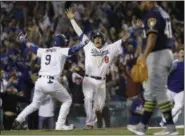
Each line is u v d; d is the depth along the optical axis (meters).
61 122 24.77
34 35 40.38
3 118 30.44
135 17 45.09
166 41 18.97
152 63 18.94
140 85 33.94
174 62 27.59
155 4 18.98
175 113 27.33
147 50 18.42
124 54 37.62
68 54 24.36
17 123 24.55
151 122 30.39
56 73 24.39
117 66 36.22
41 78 24.47
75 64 35.50
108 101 33.38
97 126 27.30
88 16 45.34
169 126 19.23
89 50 25.50
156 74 18.95
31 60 34.78
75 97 32.34
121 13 46.72
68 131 22.92
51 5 45.50
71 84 32.88
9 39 38.75
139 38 37.28
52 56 24.44
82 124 31.95
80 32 24.97
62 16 43.50
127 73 34.81
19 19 43.81
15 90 31.31
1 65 34.53
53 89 24.34
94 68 25.34
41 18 43.97
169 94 27.64
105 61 25.52
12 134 21.67
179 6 50.56
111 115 32.41
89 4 46.56
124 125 32.72
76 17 43.50
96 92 25.55
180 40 45.56
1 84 31.38
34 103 24.73
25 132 22.62
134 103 31.38
